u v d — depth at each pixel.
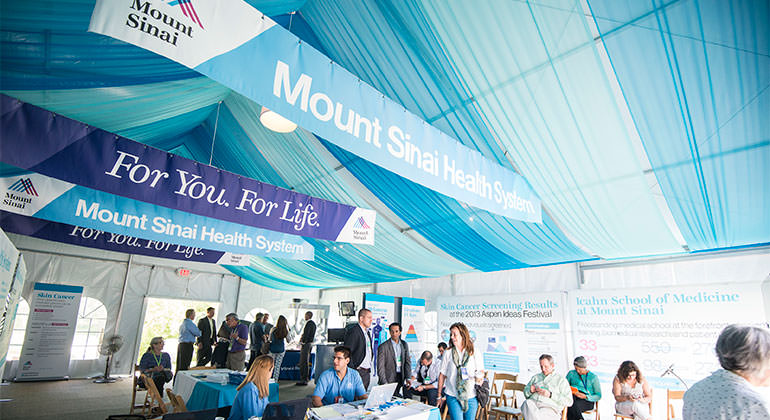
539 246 5.27
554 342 6.42
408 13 2.75
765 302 4.73
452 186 2.53
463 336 3.94
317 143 4.87
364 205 5.77
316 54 1.88
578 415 4.91
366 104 2.08
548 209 4.19
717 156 2.89
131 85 3.01
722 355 1.24
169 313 16.75
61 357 8.60
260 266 10.45
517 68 2.75
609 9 2.18
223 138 5.95
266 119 3.54
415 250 6.75
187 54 1.44
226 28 1.56
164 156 3.21
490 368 7.09
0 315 3.12
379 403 3.26
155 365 5.70
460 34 2.71
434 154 2.45
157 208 4.06
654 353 5.39
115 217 3.78
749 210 3.45
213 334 8.19
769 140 2.65
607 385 5.71
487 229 5.18
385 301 7.90
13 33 1.96
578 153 3.24
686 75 2.38
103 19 1.29
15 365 8.27
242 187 3.69
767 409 1.07
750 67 2.22
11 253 3.36
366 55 3.35
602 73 2.55
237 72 1.56
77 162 2.69
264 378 3.23
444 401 5.40
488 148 3.60
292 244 5.06
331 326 12.05
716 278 5.23
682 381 5.11
